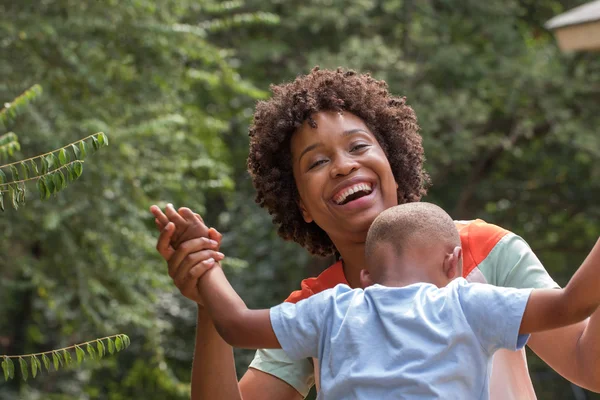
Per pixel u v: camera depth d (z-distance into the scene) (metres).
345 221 2.42
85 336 8.20
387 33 13.42
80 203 6.95
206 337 2.34
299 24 12.32
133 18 7.63
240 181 12.70
